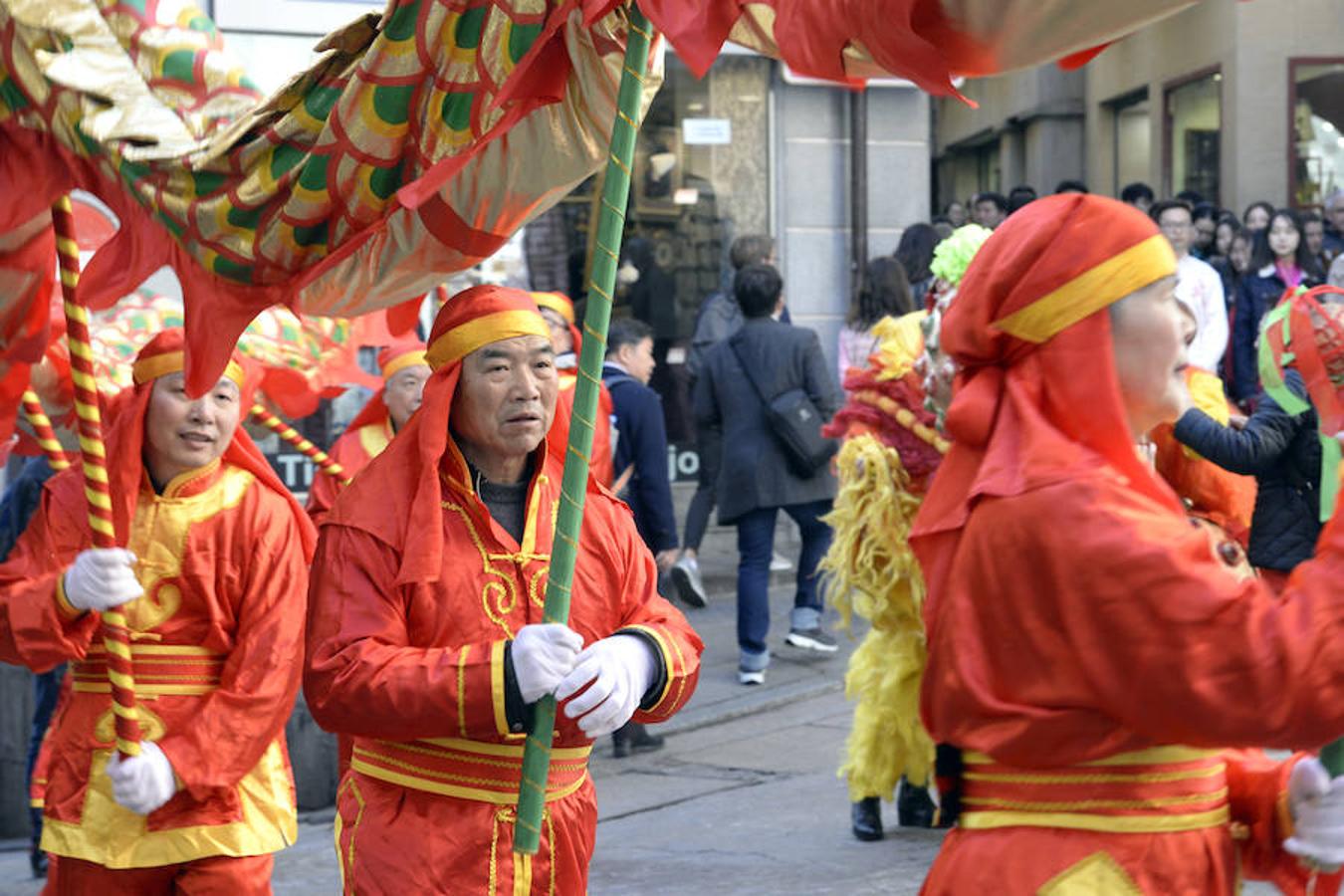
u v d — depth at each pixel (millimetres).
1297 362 3549
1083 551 3008
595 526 4145
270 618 4848
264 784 4949
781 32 3225
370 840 3920
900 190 13648
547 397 4070
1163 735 3012
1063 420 3131
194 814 4762
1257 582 3021
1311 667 2941
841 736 8859
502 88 3551
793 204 13484
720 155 13297
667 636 3967
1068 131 22203
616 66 3797
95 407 4645
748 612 9781
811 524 10227
